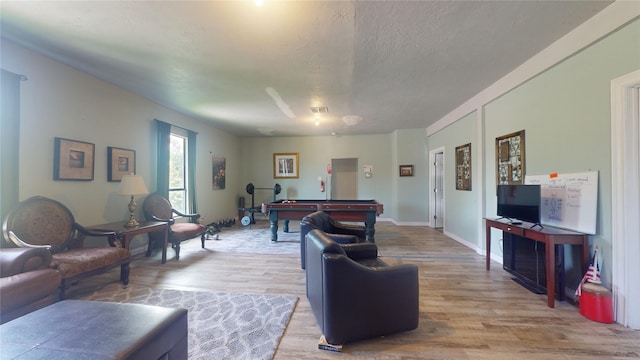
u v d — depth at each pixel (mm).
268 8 2014
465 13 2090
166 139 4613
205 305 2436
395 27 2273
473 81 3539
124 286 2877
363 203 5141
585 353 1742
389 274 1902
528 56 2848
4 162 2484
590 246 2324
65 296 2326
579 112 2410
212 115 5332
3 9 2027
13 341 1105
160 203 4301
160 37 2439
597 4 2020
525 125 3100
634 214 2021
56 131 2957
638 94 2023
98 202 3465
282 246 4664
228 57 2828
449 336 1951
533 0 1946
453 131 5117
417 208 6770
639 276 2014
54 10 2041
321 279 1880
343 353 1766
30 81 2707
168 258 3949
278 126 6426
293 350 1801
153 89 3836
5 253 2035
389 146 7414
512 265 3107
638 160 2025
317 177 7738
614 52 2096
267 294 2682
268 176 7922
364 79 3441
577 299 2459
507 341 1883
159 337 1220
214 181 6488
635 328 2010
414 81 3518
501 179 3578
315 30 2318
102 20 2178
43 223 2641
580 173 2402
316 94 4027
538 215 2609
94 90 3395
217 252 4273
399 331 1936
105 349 1060
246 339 1912
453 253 4156
